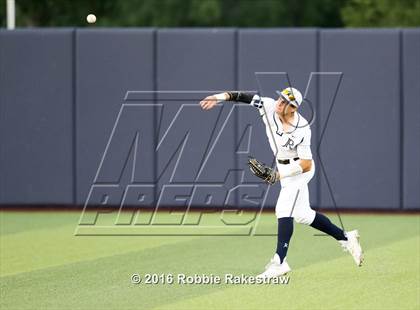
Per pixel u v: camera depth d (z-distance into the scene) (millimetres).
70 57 40781
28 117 41094
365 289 26125
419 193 40000
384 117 39844
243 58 40125
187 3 82562
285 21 86812
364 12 67438
